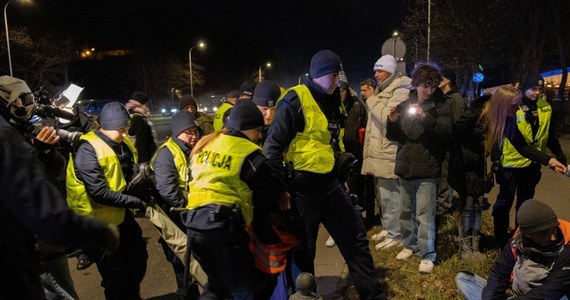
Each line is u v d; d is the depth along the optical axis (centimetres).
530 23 2158
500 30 2306
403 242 454
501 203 452
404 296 379
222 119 594
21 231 167
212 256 296
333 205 332
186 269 343
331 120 334
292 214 331
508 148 435
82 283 459
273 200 303
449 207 515
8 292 160
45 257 268
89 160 340
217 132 310
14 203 156
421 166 402
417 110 388
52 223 157
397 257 452
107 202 341
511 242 302
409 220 446
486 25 2220
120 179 356
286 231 309
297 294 252
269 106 404
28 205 156
